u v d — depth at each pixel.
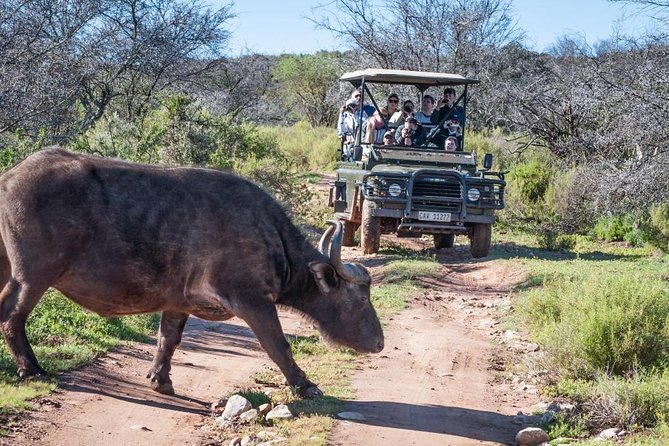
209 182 8.05
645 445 7.23
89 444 6.87
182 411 7.94
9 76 16.03
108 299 7.83
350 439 7.26
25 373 8.09
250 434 7.23
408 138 19.44
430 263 17.30
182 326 8.47
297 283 8.42
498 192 18.25
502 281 16.16
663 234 20.75
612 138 22.09
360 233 20.48
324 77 52.19
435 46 34.53
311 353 10.64
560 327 10.17
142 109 25.19
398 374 9.80
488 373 10.09
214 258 7.86
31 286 7.68
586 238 22.06
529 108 28.11
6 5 18.14
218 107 38.12
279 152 29.17
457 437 7.59
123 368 9.27
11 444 6.64
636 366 9.45
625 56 26.30
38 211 7.59
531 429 7.49
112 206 7.68
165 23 24.86
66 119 19.25
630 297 10.34
